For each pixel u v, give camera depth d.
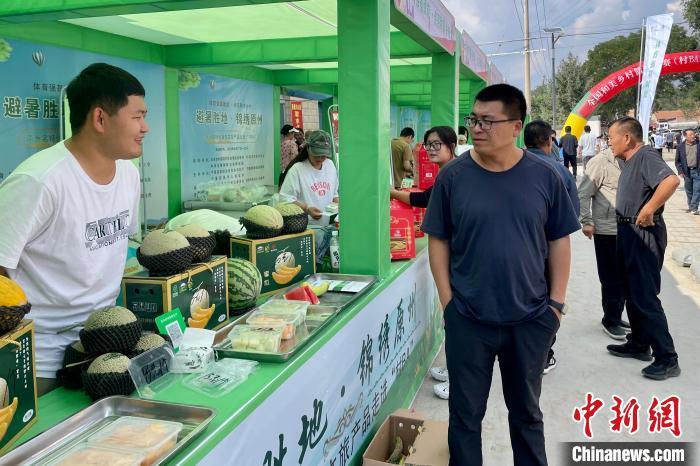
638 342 4.78
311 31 5.32
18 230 1.72
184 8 2.95
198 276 2.28
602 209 5.15
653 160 4.18
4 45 4.37
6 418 1.42
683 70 18.92
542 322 2.60
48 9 2.90
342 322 2.52
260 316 2.38
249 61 5.94
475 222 2.53
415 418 3.07
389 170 3.36
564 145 17.78
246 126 7.90
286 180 4.52
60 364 1.90
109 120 1.83
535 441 2.69
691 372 4.51
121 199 2.08
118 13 3.03
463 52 6.00
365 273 3.24
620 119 4.29
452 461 2.66
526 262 2.52
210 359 2.01
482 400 2.68
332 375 2.42
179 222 3.38
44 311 1.88
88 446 1.44
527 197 2.51
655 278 4.35
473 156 2.63
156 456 1.43
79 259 1.88
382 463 2.59
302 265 3.10
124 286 2.13
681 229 10.97
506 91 2.43
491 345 2.60
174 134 6.43
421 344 4.30
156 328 2.10
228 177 7.52
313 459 2.23
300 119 11.33
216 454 1.53
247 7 4.27
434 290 4.79
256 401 1.74
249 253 2.78
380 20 3.05
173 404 1.64
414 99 13.66
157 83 6.09
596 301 6.52
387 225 3.36
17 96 4.50
